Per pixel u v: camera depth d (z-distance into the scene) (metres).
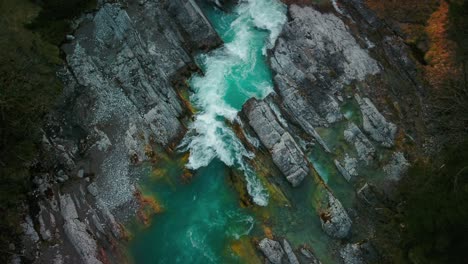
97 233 43.75
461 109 47.16
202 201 46.72
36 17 47.84
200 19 54.50
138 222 45.12
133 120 49.16
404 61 54.53
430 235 39.41
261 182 47.47
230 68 54.28
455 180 37.53
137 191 46.31
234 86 53.19
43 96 43.94
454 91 47.94
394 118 52.03
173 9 54.47
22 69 41.47
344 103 52.47
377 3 56.94
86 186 45.81
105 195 45.62
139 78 50.62
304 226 46.03
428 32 54.81
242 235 44.78
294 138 50.19
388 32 56.09
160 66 52.19
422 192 41.25
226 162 48.44
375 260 44.88
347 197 48.41
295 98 51.69
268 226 45.53
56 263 41.88
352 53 54.75
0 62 39.88
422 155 50.03
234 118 50.50
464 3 49.28
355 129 51.03
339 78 53.38
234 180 47.69
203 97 52.16
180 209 46.16
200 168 48.22
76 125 48.16
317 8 56.75
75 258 42.34
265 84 53.47
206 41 54.94
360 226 46.88
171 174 47.66
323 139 50.66
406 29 55.66
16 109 40.88
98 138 48.06
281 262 43.56
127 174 46.94
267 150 48.81
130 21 52.47
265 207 46.47
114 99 49.62
